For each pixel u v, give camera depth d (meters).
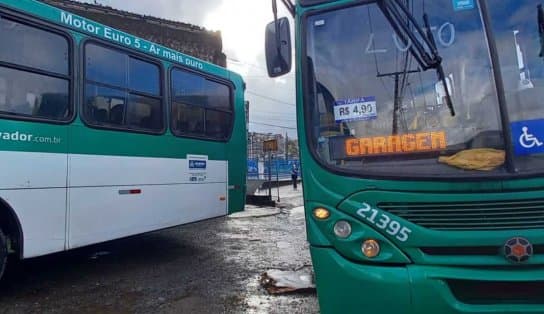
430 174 2.80
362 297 2.76
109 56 5.72
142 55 6.20
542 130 2.77
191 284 5.45
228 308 4.55
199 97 7.16
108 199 5.55
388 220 2.80
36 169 4.76
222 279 5.68
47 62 4.96
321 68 3.27
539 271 2.60
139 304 4.68
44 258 6.83
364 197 2.87
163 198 6.34
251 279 5.70
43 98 4.89
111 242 8.11
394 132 3.02
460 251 2.70
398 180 2.83
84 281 5.55
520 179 2.68
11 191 4.53
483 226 2.68
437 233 2.71
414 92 3.06
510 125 2.82
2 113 4.49
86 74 5.39
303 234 9.54
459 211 2.72
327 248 2.91
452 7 3.12
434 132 2.95
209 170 7.22
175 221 6.52
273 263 6.61
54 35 5.07
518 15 3.02
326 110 3.18
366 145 3.03
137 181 5.96
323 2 3.39
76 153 5.20
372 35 3.25
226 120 7.69
